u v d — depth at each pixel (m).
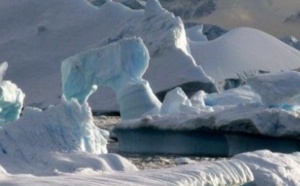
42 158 49.84
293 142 77.94
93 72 121.12
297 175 43.03
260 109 82.81
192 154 84.38
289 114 78.12
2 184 31.56
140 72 120.75
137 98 110.62
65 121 54.16
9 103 78.50
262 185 40.25
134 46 120.44
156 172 38.00
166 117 89.12
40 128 53.38
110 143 100.44
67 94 122.50
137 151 90.50
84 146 54.41
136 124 90.94
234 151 81.75
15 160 49.88
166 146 88.62
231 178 39.38
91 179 34.34
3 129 52.84
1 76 84.94
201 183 37.22
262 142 79.69
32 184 31.80
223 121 80.94
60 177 34.97
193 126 84.19
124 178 35.44
